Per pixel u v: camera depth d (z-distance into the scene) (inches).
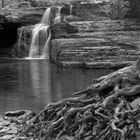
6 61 1381.6
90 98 462.0
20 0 1803.6
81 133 405.1
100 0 1636.3
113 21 1430.9
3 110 609.0
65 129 420.5
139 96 448.5
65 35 1363.2
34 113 532.7
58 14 1585.9
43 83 895.7
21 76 1010.1
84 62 1194.6
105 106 426.3
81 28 1398.9
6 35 1706.4
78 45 1258.6
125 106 428.5
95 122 418.0
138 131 398.0
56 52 1267.2
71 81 916.0
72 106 459.2
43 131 442.6
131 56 1211.9
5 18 1635.1
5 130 469.7
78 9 1588.3
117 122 400.5
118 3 1561.3
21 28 1576.0
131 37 1315.2
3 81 930.7
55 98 714.2
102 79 479.2
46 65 1249.4
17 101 688.4
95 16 1572.3
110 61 1198.3
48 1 1734.7
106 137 393.1
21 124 499.8
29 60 1409.9
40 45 1508.4
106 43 1272.1
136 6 1481.3
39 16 1649.9
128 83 454.9
